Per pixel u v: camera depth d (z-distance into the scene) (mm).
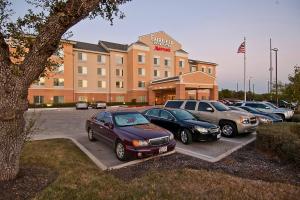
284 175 5992
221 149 8898
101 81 50531
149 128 8086
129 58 53000
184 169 6023
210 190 4535
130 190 4539
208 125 9789
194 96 58062
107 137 8594
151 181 5121
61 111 34156
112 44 55688
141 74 52500
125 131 7742
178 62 57875
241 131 11195
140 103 49719
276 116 15242
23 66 4582
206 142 10234
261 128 8977
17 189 4461
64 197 4254
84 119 21578
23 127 4918
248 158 7566
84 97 48281
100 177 5398
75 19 4527
